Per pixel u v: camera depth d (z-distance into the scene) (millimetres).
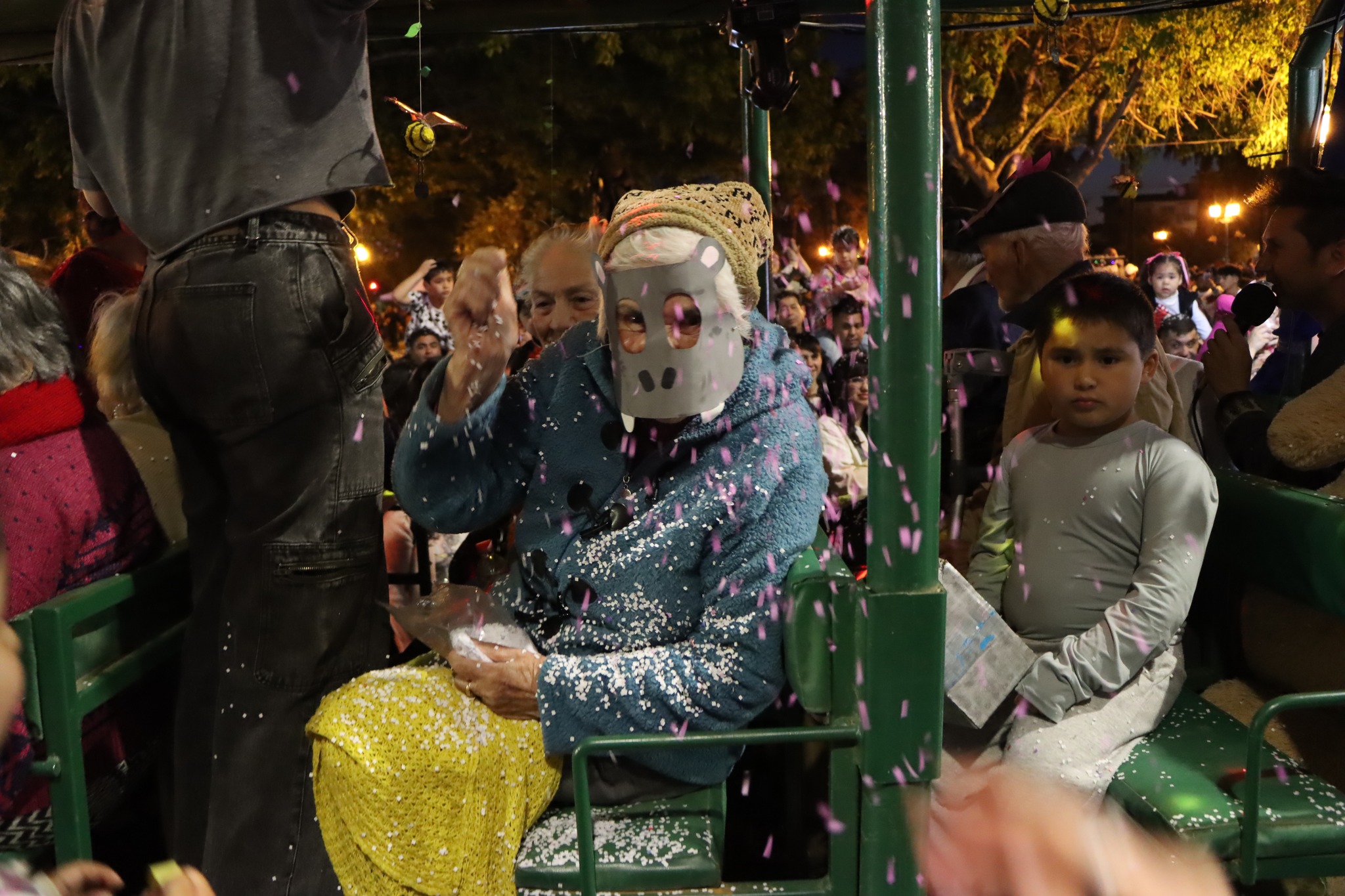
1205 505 2092
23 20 2779
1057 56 3324
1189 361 2707
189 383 2031
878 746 1616
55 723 1820
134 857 2555
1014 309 2811
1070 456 2230
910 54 1504
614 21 3010
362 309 2094
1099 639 2037
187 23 1956
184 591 2379
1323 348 2559
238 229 1994
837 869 1701
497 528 2758
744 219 1876
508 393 2088
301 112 2002
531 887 1717
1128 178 5301
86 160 2137
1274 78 13914
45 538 2004
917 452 1570
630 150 12539
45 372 2078
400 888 1678
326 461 2047
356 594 2096
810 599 1696
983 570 2350
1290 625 2309
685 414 1807
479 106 11633
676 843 1741
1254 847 1704
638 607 1842
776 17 2801
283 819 2037
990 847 1483
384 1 2941
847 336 5543
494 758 1734
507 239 12773
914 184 1522
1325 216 2492
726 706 1761
